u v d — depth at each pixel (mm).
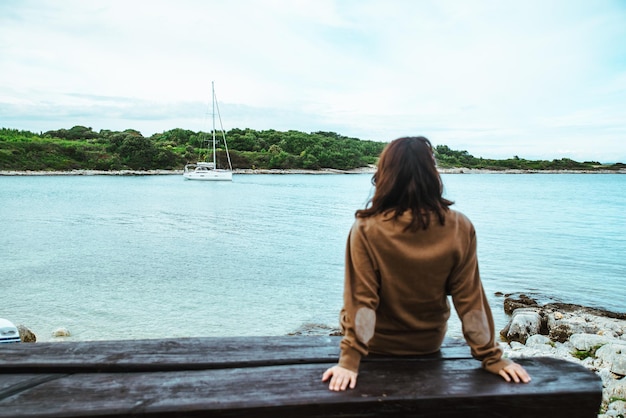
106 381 1853
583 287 14023
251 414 1670
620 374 7008
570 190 87000
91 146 126188
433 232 1856
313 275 14719
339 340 2309
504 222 33031
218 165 138625
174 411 1635
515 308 11516
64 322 9719
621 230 28359
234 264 16359
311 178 123250
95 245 20219
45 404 1657
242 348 2186
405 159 1879
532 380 1896
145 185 77375
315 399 1706
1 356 2039
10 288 12523
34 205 41219
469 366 2020
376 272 1908
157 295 12008
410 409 1745
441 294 1979
